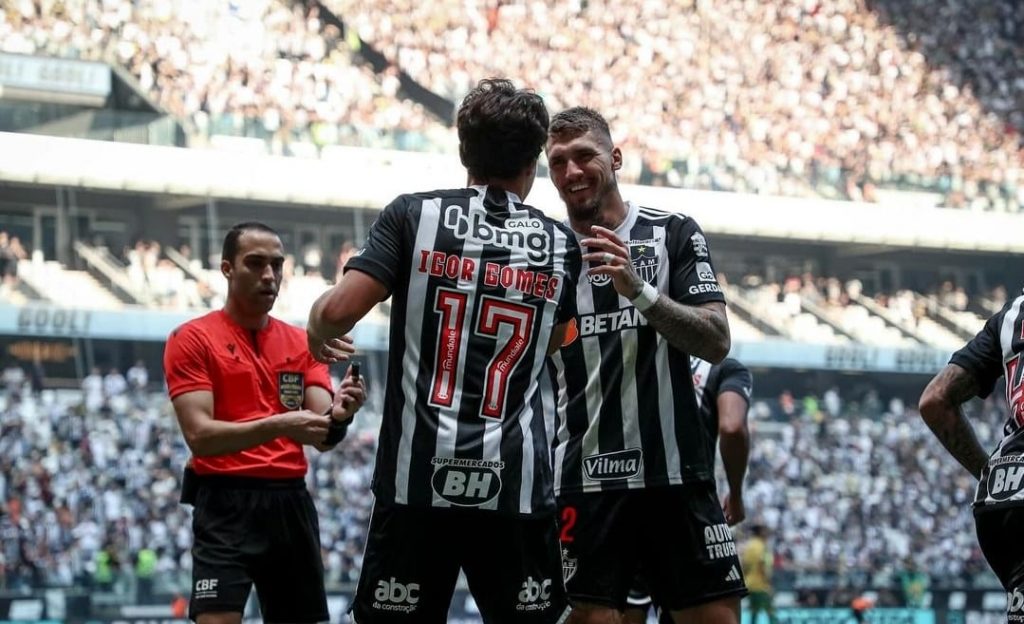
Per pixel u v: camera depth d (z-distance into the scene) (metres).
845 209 23.20
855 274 24.38
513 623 2.67
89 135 19.28
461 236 2.69
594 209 3.45
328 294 2.67
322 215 21.20
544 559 2.72
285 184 20.25
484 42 23.44
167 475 16.34
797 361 21.94
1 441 16.02
